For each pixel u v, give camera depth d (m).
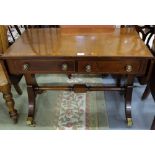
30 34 1.48
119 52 1.20
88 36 1.42
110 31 1.51
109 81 2.09
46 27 1.66
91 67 1.23
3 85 1.38
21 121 1.62
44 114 1.69
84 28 1.55
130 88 1.52
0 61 1.22
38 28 1.61
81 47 1.26
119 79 1.87
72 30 1.53
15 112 1.56
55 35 1.46
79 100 1.84
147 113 1.69
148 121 1.61
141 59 1.19
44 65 1.24
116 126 1.56
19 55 1.19
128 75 1.42
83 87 1.55
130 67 1.23
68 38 1.39
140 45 1.29
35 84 1.58
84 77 2.16
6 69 1.27
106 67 1.23
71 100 1.84
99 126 1.57
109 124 1.58
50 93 1.93
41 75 2.20
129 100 1.58
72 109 1.74
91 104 1.79
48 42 1.34
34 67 1.25
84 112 1.70
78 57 1.17
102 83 2.06
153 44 1.44
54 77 2.17
